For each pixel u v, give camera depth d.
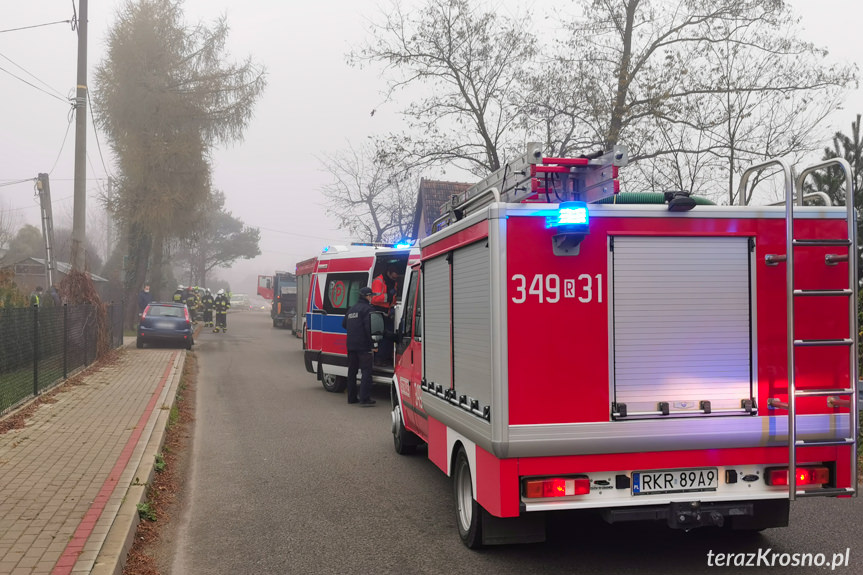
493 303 4.52
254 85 31.48
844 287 4.78
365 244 14.89
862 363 9.02
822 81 15.77
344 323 12.88
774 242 4.76
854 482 4.69
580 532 5.78
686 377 4.64
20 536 5.03
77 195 18.84
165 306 24.02
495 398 4.49
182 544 5.54
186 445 9.33
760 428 4.66
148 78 29.83
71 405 11.13
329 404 12.94
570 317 4.56
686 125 16.53
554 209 4.57
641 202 5.04
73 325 14.84
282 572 4.94
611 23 17.67
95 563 4.54
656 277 4.64
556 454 4.52
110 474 6.85
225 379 16.83
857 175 12.19
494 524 5.09
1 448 8.02
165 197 29.38
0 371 9.84
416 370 7.45
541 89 17.88
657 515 4.59
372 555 5.27
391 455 8.73
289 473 7.83
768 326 4.73
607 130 17.11
